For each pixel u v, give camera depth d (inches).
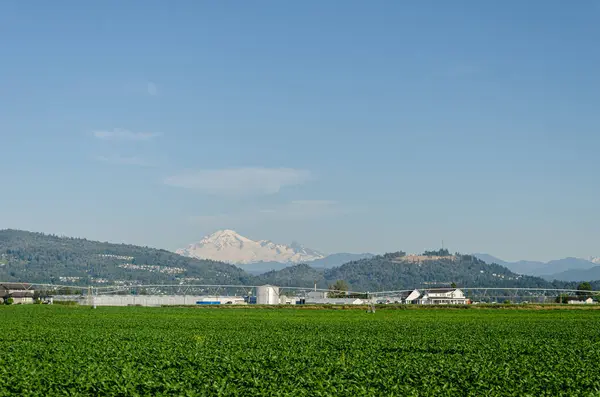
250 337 2477.9
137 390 1237.1
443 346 2103.8
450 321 3914.9
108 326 3284.9
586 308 6048.2
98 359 1616.6
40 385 1252.5
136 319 4020.7
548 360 1657.2
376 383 1293.1
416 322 3772.1
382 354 1846.7
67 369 1406.3
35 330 2898.6
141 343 2127.2
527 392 1219.9
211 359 1620.3
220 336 2527.1
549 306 6299.2
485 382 1291.8
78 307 6476.4
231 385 1249.4
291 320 4003.4
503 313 5206.7
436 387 1242.0
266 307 6535.4
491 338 2496.3
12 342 2214.6
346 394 1193.4
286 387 1229.1
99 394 1220.5
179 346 1993.1
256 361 1595.7
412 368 1462.8
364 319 4205.2
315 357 1669.5
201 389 1226.0
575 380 1321.4
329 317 4500.5
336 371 1441.9
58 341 2253.9
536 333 2810.0
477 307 6245.1
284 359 1631.4
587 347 2060.8
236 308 6343.5
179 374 1359.5
